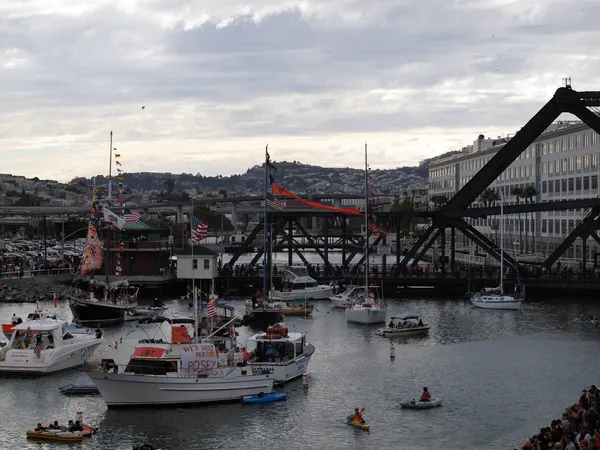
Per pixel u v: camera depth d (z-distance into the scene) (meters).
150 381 66.81
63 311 120.81
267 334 77.06
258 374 69.94
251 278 143.38
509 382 76.00
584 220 139.62
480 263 185.50
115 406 66.94
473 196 142.62
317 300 136.50
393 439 59.69
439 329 105.62
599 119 137.62
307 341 97.12
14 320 90.75
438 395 71.50
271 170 121.12
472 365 83.25
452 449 57.41
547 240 198.62
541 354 88.69
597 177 172.62
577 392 72.38
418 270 144.88
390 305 128.38
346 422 63.44
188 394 67.56
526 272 141.62
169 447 58.31
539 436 50.91
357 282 143.50
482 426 62.59
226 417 65.12
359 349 91.94
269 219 148.50
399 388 73.94
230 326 88.75
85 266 120.94
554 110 138.00
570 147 186.25
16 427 62.56
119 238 134.50
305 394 71.75
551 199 197.50
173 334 71.94
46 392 72.25
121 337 98.44
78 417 61.97
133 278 140.25
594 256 159.88
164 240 149.75
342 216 152.50
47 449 57.59
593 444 45.28
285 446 58.47
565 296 139.38
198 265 139.88
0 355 79.31
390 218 152.25
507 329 105.25
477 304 125.12
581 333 102.06
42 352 78.25
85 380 76.00
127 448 57.94
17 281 142.75
